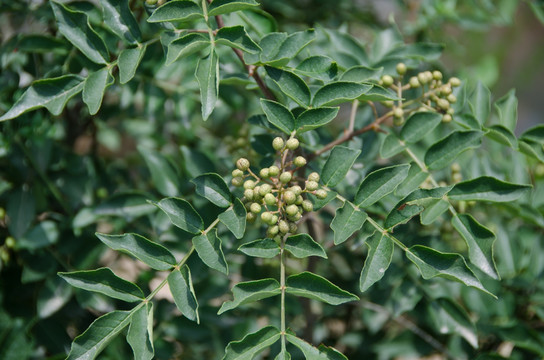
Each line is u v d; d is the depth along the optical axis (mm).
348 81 469
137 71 586
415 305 568
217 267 458
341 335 661
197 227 471
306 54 542
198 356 645
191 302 455
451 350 576
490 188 486
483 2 688
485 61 834
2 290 592
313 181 467
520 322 564
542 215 579
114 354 561
